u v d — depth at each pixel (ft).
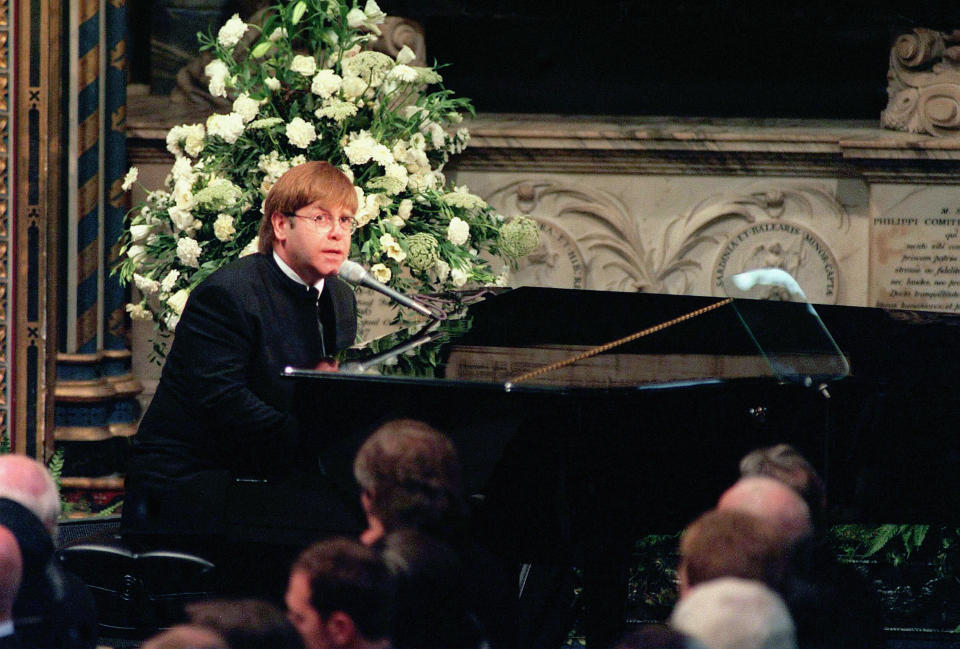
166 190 51.83
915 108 51.67
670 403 28.07
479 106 58.54
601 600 28.43
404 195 43.65
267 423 31.09
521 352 30.78
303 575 24.12
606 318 35.40
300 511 30.68
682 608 21.16
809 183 52.49
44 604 26.96
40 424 48.32
